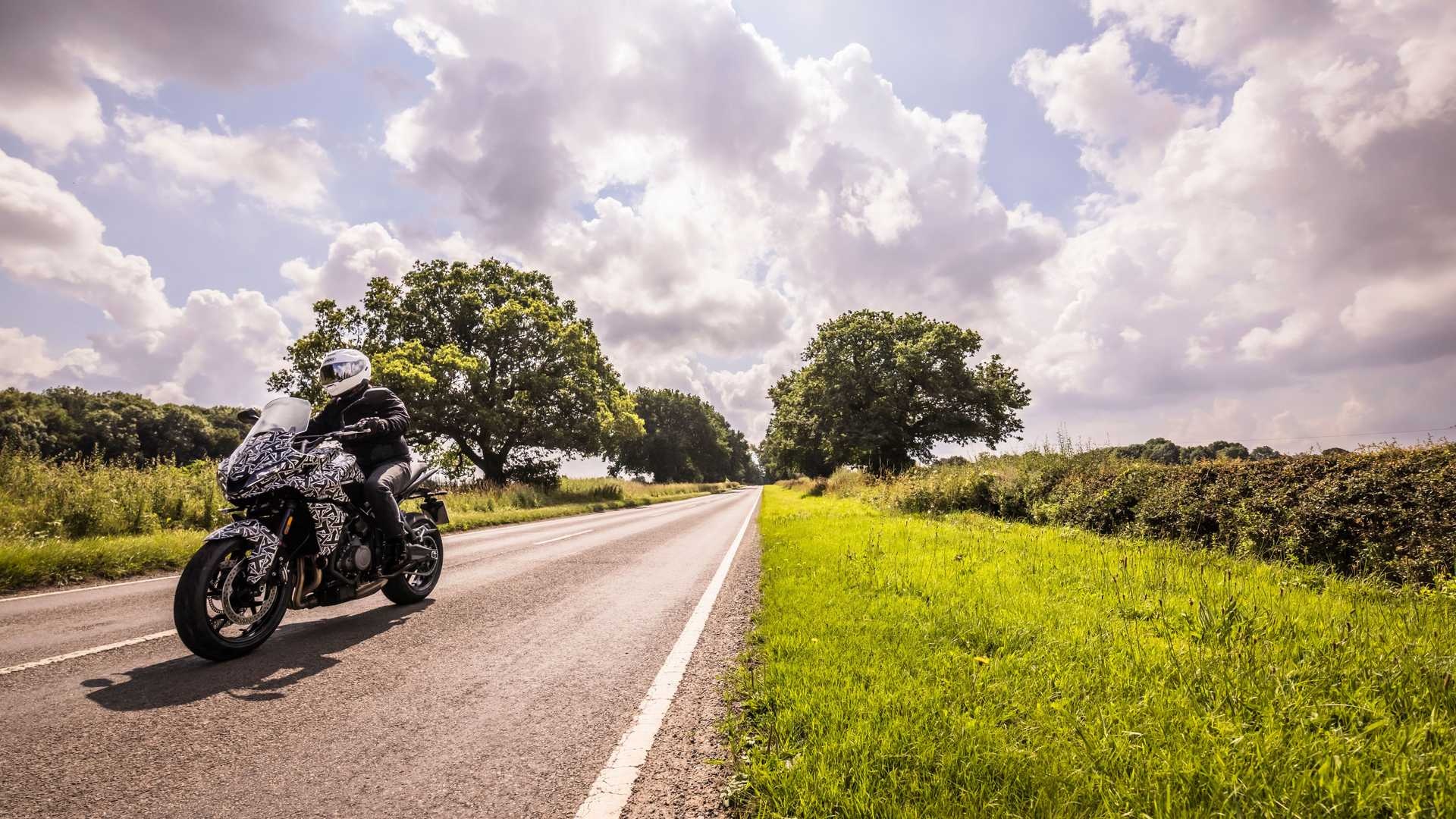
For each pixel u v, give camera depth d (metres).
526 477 34.69
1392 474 6.14
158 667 3.54
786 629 4.24
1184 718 2.55
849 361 44.06
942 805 1.94
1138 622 4.18
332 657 3.86
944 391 41.91
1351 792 1.93
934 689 2.93
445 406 29.20
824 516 15.46
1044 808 1.92
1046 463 13.26
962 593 5.19
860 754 2.30
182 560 7.58
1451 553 5.46
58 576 6.42
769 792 2.13
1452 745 2.18
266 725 2.77
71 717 2.77
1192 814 1.88
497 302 36.94
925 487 15.86
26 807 2.00
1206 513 8.19
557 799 2.18
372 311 34.00
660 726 2.83
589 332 39.47
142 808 2.04
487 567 7.74
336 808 2.09
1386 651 3.20
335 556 4.42
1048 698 2.85
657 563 8.25
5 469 10.23
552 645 4.18
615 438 37.75
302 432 4.50
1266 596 4.96
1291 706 2.59
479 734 2.73
